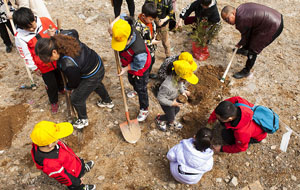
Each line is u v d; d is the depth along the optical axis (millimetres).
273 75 4859
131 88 4586
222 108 2727
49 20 3512
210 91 4480
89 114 4105
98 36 5762
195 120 4023
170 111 3459
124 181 3299
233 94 4469
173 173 3135
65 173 2500
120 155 3574
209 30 4715
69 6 6676
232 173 3420
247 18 3889
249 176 3391
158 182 3307
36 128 2232
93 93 4477
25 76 4742
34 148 2387
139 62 3066
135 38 2984
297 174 3404
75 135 3791
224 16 4109
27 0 3775
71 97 3320
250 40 4238
